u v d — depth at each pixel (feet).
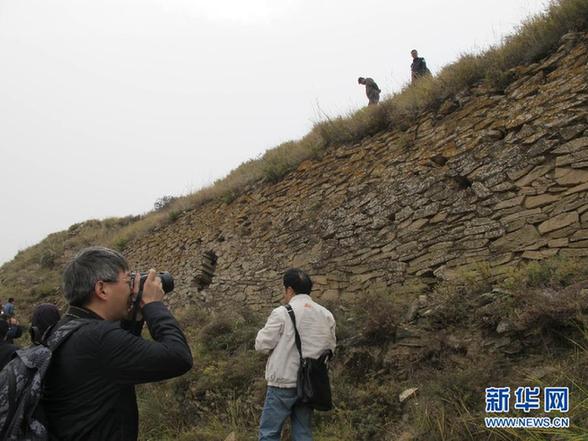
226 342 22.31
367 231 22.16
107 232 70.79
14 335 15.07
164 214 47.55
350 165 24.82
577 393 10.23
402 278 19.75
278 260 27.68
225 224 34.40
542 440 9.64
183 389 19.79
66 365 5.91
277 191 30.14
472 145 18.39
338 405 14.48
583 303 11.59
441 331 14.78
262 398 16.61
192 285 35.81
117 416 6.04
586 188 14.44
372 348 16.24
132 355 5.94
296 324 11.53
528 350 12.35
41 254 71.77
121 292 6.73
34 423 5.57
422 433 11.73
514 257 15.87
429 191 19.69
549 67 16.83
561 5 17.71
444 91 21.11
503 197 16.70
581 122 14.99
